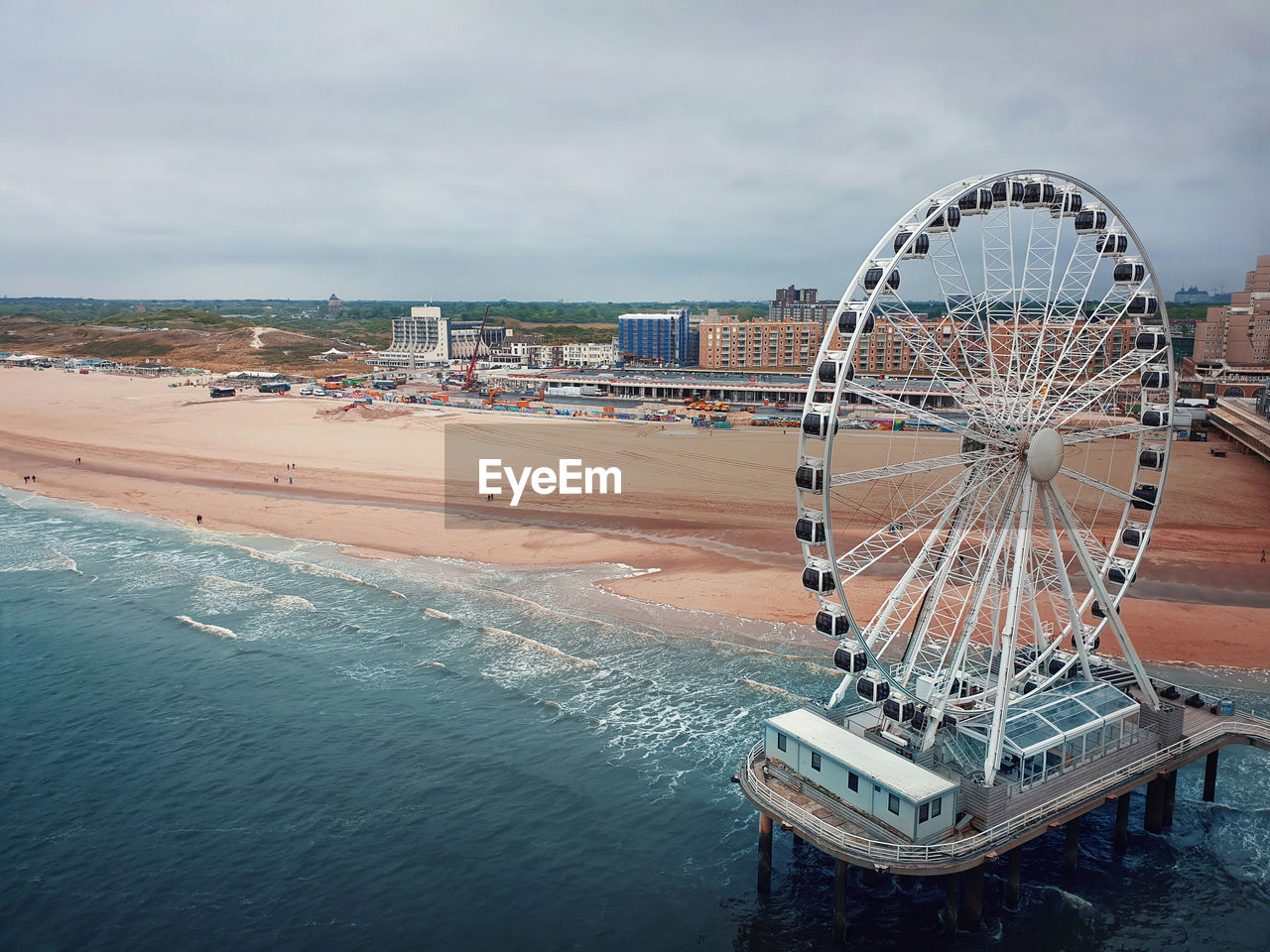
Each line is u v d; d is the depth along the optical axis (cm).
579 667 6319
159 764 5172
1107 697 4456
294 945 3747
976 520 4528
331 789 4903
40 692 6053
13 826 4572
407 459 13788
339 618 7325
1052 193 4488
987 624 6550
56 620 7356
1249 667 5962
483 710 5766
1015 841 3772
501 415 19100
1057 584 7606
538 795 4838
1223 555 8219
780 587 7719
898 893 4112
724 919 3941
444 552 9056
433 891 4103
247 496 11700
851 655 4144
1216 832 4575
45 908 3966
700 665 6281
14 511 11288
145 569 8700
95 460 14300
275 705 5866
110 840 4462
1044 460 4250
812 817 3847
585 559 8688
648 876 4219
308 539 9662
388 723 5622
